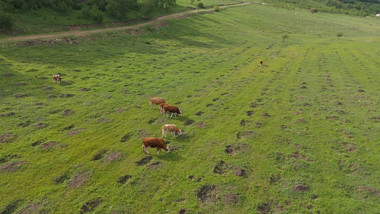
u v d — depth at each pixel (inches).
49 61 1376.7
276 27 3929.6
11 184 522.3
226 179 548.4
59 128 758.5
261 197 498.9
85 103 946.7
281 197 498.3
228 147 681.0
